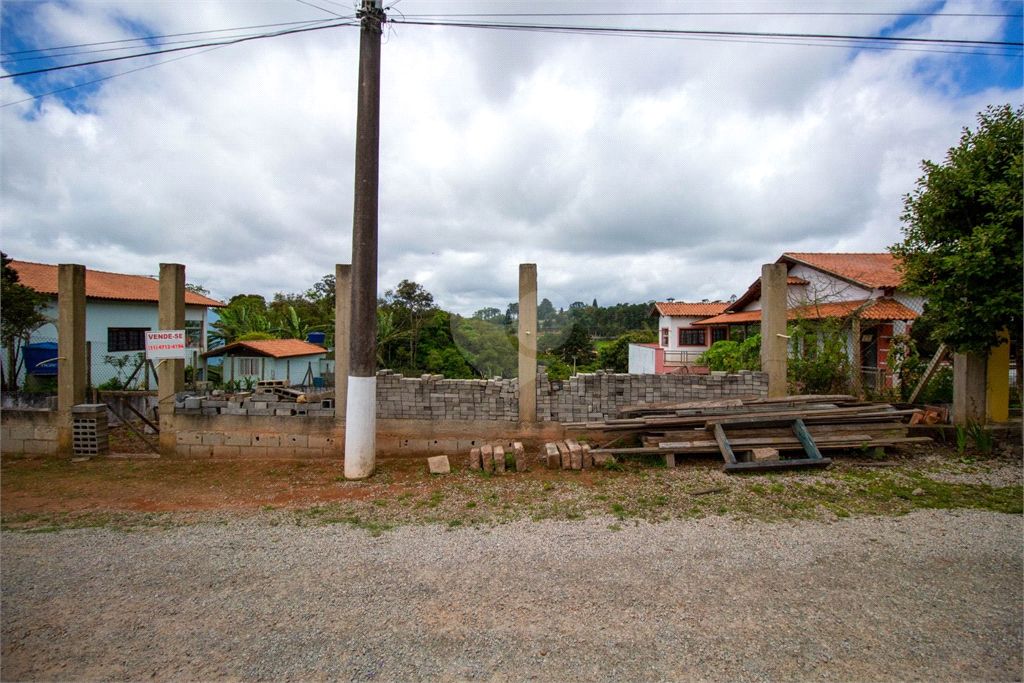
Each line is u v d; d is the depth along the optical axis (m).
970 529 4.37
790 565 3.77
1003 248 5.98
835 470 6.06
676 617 3.12
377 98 6.34
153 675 2.68
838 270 16.58
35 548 4.34
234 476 6.52
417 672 2.66
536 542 4.29
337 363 7.26
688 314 27.33
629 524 4.63
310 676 2.65
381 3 6.50
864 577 3.59
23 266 16.67
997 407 7.61
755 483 5.65
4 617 3.28
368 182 6.28
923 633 2.94
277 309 30.12
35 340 14.91
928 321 7.35
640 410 6.98
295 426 7.32
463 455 7.17
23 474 6.73
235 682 2.61
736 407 6.93
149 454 7.78
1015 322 6.36
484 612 3.22
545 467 6.41
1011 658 2.71
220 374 19.28
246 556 4.12
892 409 6.86
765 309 7.41
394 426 7.25
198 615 3.27
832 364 8.88
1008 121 6.30
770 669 2.63
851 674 2.59
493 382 7.21
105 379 14.91
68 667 2.75
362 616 3.21
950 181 6.45
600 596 3.38
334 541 4.39
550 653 2.79
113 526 4.85
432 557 4.04
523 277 7.21
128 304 17.97
